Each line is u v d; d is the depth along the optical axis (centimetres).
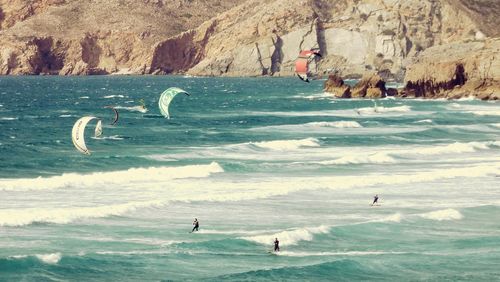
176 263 16775
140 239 18300
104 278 15888
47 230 18750
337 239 18675
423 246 18262
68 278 15825
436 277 16262
